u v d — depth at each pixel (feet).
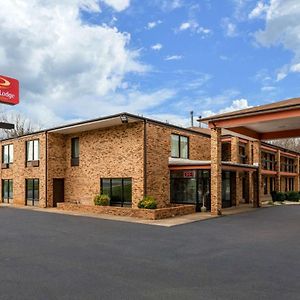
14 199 87.35
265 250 28.43
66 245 30.94
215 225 44.19
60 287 18.81
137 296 17.31
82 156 72.90
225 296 17.25
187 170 65.46
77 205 65.05
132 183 61.82
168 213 53.57
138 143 61.31
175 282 19.65
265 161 103.04
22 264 24.00
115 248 29.48
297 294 17.52
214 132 57.57
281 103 54.13
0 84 69.46
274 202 89.10
